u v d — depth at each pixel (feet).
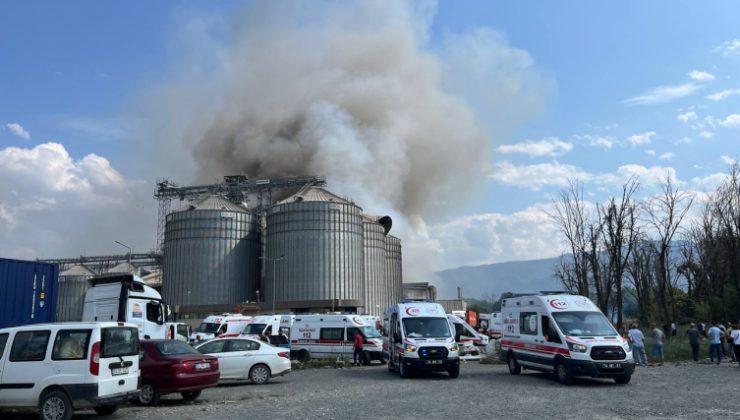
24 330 42.24
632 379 66.13
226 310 321.73
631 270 182.70
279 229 346.54
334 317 104.17
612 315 169.37
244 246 360.07
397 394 55.62
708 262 179.01
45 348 41.27
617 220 150.82
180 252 348.38
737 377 66.74
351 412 44.37
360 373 81.92
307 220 340.80
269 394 57.52
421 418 41.06
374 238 387.14
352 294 341.00
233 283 350.02
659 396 51.21
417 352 71.20
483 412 43.42
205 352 66.74
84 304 74.54
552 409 44.42
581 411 43.24
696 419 39.34
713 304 153.17
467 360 110.73
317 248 337.72
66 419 39.86
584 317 64.75
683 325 169.58
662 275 157.89
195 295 341.82
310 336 105.19
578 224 161.38
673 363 88.69
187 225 350.02
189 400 53.72
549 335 64.95
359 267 350.02
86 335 41.27
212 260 346.95
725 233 156.15
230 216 356.59
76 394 40.06
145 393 50.26
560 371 62.03
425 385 63.46
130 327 44.55
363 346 99.30
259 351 68.59
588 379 66.44
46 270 63.36
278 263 342.64
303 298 332.80
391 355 80.53
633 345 84.74
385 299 390.21
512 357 74.74
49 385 40.50
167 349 52.75
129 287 73.31
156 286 380.78
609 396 51.60
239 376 67.00
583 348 59.98
